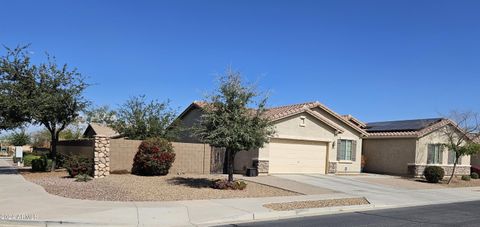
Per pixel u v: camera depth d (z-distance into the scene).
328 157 28.23
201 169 24.62
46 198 14.23
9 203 13.24
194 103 29.72
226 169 25.42
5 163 40.31
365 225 12.02
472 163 37.12
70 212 12.06
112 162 22.23
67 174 22.44
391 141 32.41
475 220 13.44
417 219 13.40
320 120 27.69
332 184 22.52
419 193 21.64
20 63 23.50
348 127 30.09
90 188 16.67
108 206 13.14
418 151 30.61
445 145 29.33
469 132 30.14
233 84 18.58
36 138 66.12
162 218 11.98
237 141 17.98
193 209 13.32
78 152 26.36
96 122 39.53
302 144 27.11
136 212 12.46
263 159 24.67
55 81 23.92
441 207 16.95
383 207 16.55
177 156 23.91
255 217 13.00
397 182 26.34
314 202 16.06
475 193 23.39
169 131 29.64
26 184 17.83
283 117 25.75
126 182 18.80
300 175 25.83
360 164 30.73
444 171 29.44
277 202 15.43
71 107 24.75
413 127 32.44
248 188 18.88
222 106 18.41
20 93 22.83
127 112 29.62
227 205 14.27
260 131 18.41
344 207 15.46
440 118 33.28
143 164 22.06
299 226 11.61
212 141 18.08
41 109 23.23
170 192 16.50
